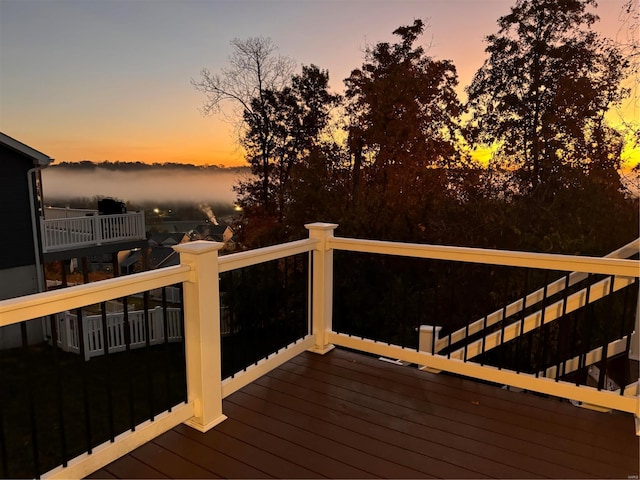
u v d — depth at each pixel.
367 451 1.97
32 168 8.56
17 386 6.63
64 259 9.48
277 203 14.10
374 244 2.86
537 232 6.46
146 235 12.23
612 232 5.79
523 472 1.82
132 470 1.83
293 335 6.26
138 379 7.11
